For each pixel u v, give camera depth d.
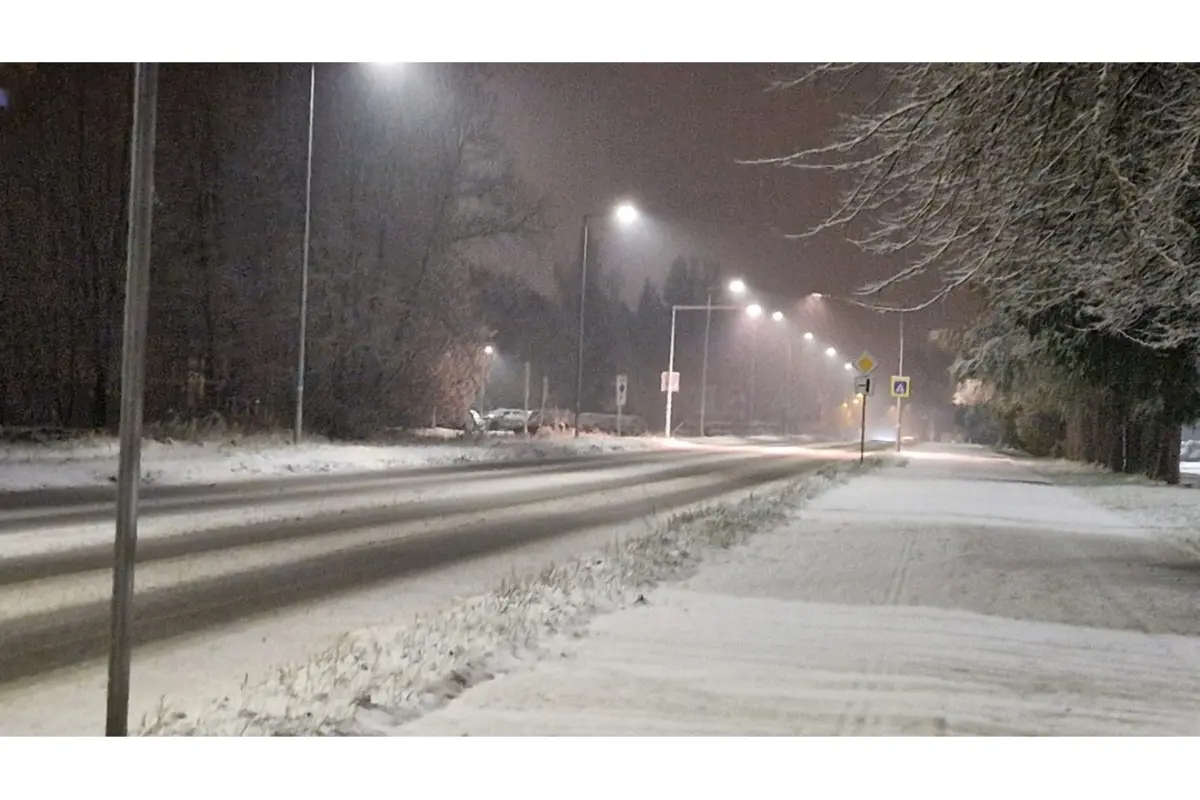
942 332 34.84
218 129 38.78
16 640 9.37
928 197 11.33
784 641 9.80
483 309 50.50
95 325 35.62
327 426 41.97
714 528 17.62
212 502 21.50
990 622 11.14
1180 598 12.89
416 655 8.54
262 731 6.84
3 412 35.28
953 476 38.16
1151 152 10.77
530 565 14.72
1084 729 7.45
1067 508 25.98
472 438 48.19
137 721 7.15
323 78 40.94
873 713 7.67
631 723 7.25
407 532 17.95
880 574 13.97
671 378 69.50
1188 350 23.00
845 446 83.56
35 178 34.03
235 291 39.75
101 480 24.64
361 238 42.84
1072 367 26.62
